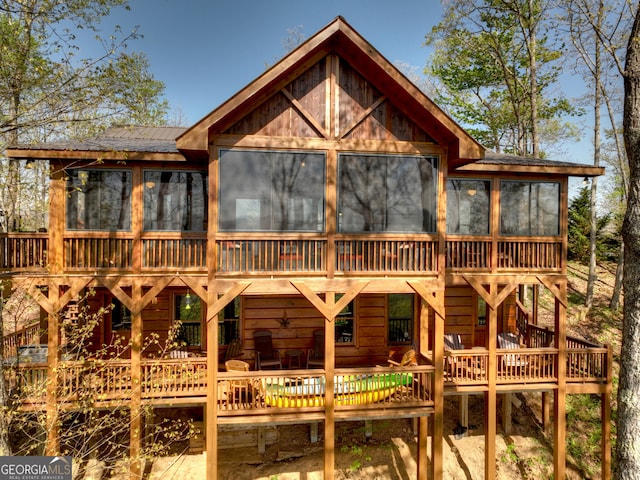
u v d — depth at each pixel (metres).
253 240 8.24
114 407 8.83
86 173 9.10
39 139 10.93
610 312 17.73
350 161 8.51
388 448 11.20
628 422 8.61
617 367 14.58
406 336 12.48
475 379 10.02
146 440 10.60
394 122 8.67
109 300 11.35
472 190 10.65
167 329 11.63
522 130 23.16
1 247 8.73
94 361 8.68
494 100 24.39
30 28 8.59
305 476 10.13
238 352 11.16
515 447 11.52
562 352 10.23
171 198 9.46
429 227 8.77
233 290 8.16
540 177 10.73
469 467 10.83
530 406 13.09
